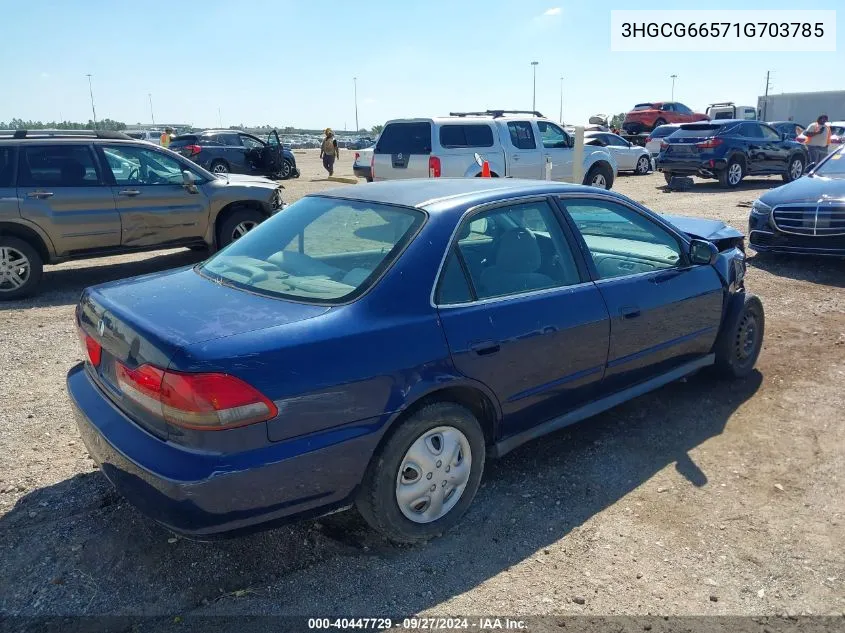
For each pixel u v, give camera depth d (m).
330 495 2.89
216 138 22.06
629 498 3.63
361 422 2.89
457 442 3.25
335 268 3.29
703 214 12.81
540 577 3.01
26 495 3.59
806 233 8.28
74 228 8.00
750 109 33.91
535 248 3.73
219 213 9.07
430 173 12.01
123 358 2.89
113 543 3.21
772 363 5.51
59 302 7.75
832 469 3.90
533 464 3.99
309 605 2.83
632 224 4.33
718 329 4.80
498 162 12.70
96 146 8.20
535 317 3.51
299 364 2.74
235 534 2.73
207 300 3.14
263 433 2.67
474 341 3.23
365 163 15.41
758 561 3.12
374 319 2.99
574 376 3.77
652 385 4.33
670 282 4.33
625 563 3.11
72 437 4.27
